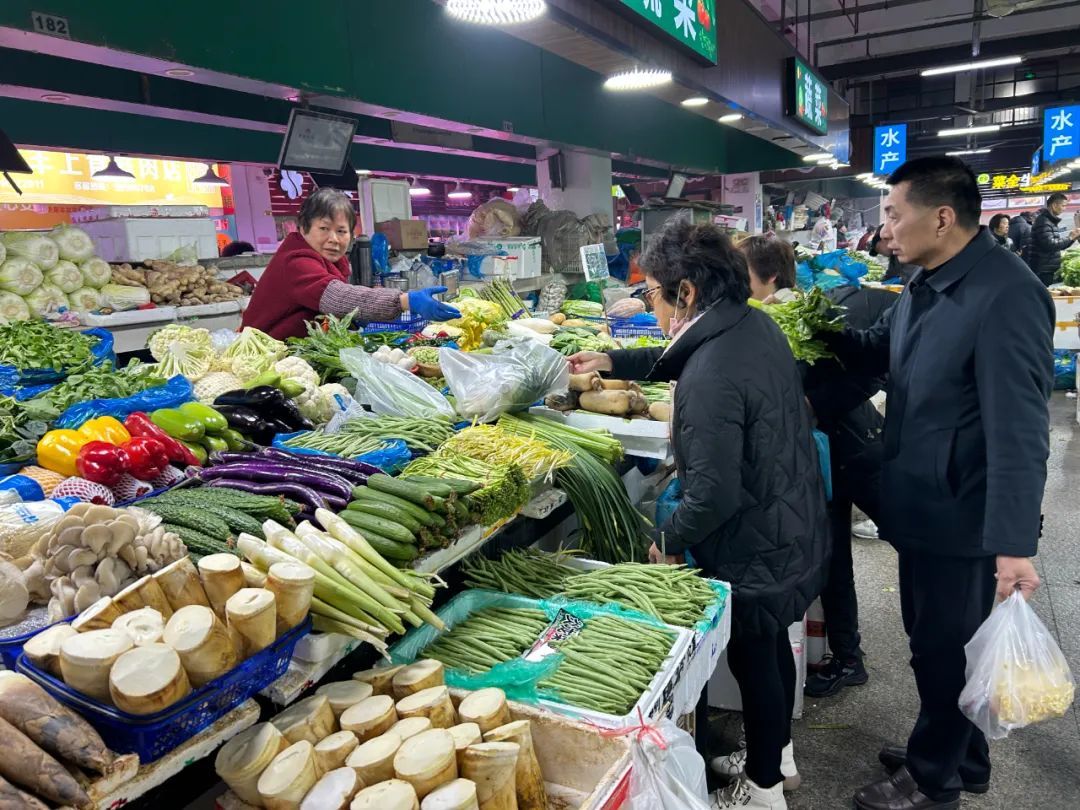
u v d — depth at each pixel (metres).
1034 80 22.95
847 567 3.14
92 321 4.30
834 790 2.62
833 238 14.98
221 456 1.98
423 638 1.86
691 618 1.96
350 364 2.76
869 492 3.09
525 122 5.37
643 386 3.09
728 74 5.90
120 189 10.37
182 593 1.27
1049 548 4.38
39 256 4.14
